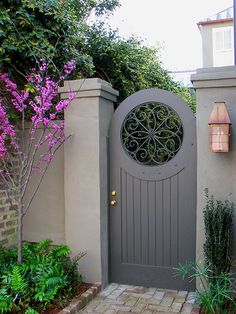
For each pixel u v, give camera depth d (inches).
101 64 253.8
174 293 131.5
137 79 268.2
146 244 139.0
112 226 143.7
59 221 149.4
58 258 130.4
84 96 136.2
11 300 108.4
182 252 133.6
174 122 135.6
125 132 142.5
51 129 145.6
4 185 145.4
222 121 111.6
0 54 136.4
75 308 114.3
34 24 149.6
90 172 137.0
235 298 112.8
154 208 137.3
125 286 140.0
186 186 132.3
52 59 156.5
